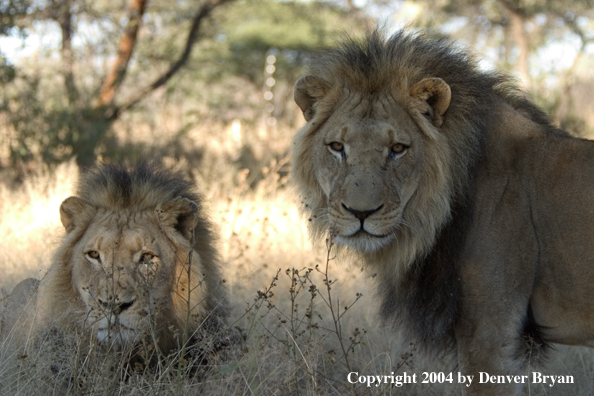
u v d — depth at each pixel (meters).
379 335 6.30
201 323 5.17
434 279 4.83
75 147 14.53
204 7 19.84
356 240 4.59
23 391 4.90
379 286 5.33
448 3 23.20
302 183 5.04
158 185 5.38
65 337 4.98
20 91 14.37
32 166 13.84
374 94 4.79
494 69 5.36
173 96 20.98
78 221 5.25
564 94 21.03
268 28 30.98
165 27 20.08
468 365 4.73
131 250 5.02
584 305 4.63
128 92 20.16
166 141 17.41
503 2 21.73
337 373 5.79
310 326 5.14
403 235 4.80
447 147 4.71
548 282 4.71
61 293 5.18
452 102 4.79
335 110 4.86
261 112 26.78
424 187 4.73
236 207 9.74
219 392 4.91
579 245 4.59
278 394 5.02
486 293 4.67
